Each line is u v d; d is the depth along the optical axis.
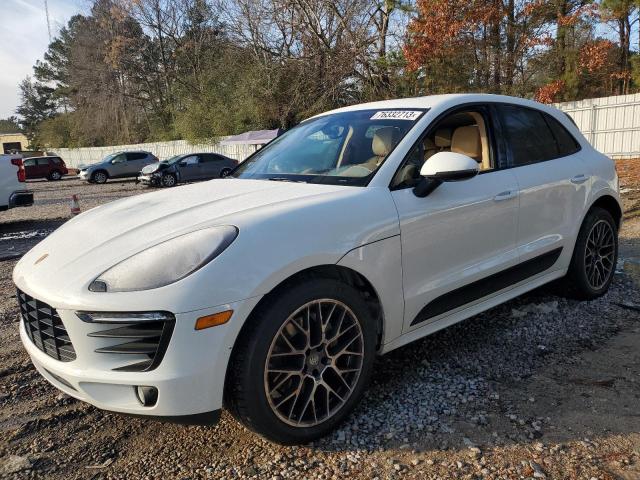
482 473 2.25
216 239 2.29
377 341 2.83
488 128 3.53
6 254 7.93
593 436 2.47
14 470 2.46
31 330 2.58
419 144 3.09
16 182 10.49
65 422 2.89
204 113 33.12
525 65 21.34
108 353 2.21
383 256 2.69
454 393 2.93
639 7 18.41
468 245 3.15
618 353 3.32
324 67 22.75
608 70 24.50
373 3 21.83
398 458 2.38
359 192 2.75
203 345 2.15
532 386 2.97
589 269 4.18
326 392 2.53
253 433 2.58
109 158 27.80
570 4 20.50
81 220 3.06
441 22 19.30
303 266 2.38
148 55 44.38
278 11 23.22
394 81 21.53
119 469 2.45
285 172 3.30
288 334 2.40
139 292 2.15
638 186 10.52
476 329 3.79
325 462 2.38
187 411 2.18
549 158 3.89
